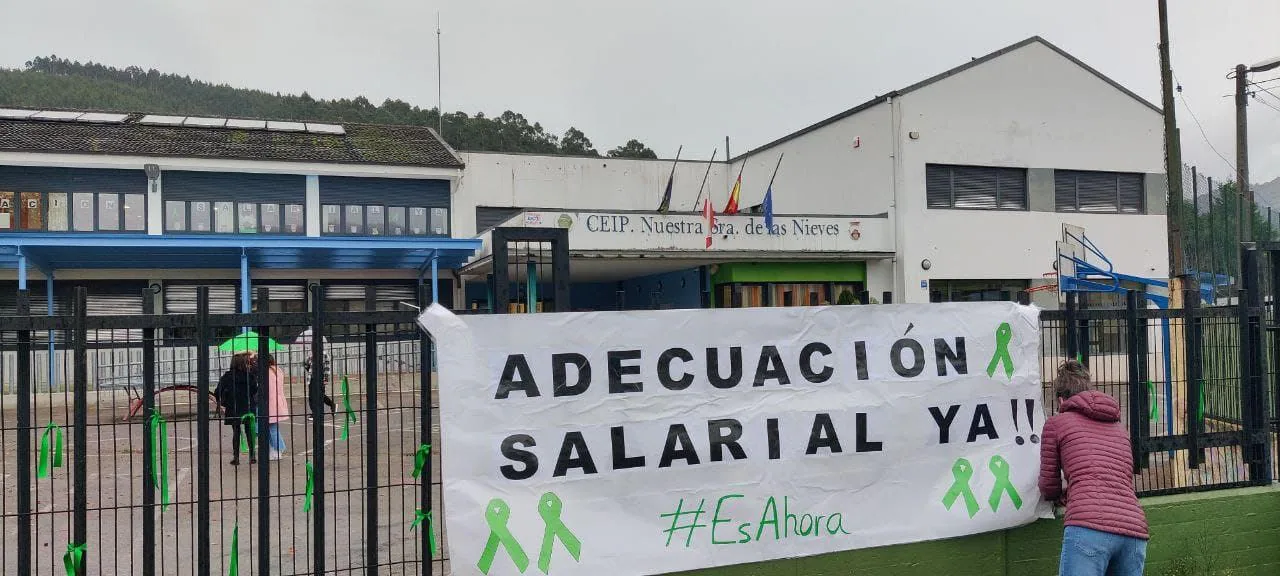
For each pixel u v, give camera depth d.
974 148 22.31
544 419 4.39
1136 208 23.92
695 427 4.68
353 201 24.70
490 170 27.88
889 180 22.08
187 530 6.55
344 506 7.16
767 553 4.79
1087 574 4.30
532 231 5.32
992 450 5.33
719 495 4.70
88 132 24.09
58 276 22.30
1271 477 6.12
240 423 5.14
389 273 25.05
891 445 5.09
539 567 4.34
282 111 69.38
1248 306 6.07
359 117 64.25
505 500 4.31
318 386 4.10
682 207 29.97
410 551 5.91
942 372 5.24
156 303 22.92
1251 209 17.19
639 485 4.55
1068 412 4.66
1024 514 5.36
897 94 21.80
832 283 22.23
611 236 20.11
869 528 5.01
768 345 4.85
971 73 22.33
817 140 25.05
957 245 22.08
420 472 4.35
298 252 21.44
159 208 22.89
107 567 5.59
